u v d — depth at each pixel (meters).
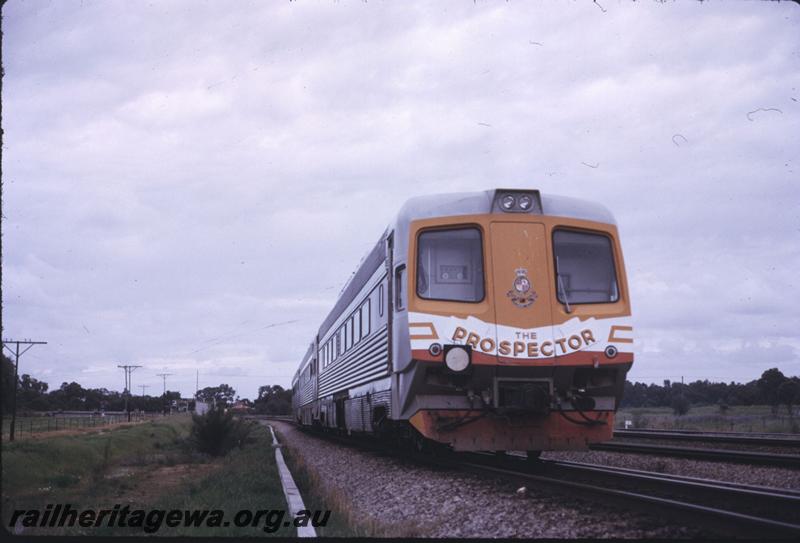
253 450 24.52
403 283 11.70
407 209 11.96
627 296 11.55
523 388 10.84
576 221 11.63
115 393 139.88
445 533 7.52
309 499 11.08
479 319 11.04
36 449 19.86
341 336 22.38
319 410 29.94
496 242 11.35
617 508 7.71
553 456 16.72
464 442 11.15
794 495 8.36
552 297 11.20
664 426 32.66
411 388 11.38
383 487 11.52
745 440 16.33
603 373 11.35
